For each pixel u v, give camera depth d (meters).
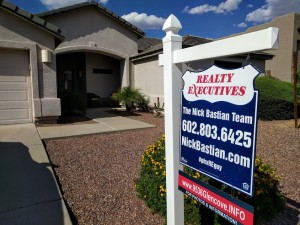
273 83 10.49
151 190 3.19
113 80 15.43
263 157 5.43
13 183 3.74
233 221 1.84
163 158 3.37
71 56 14.57
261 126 8.41
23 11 7.08
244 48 1.75
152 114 11.34
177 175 2.39
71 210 3.26
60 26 11.68
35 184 3.73
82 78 14.55
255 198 2.69
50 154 5.30
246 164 1.71
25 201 3.28
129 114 11.32
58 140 6.34
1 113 7.42
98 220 3.08
